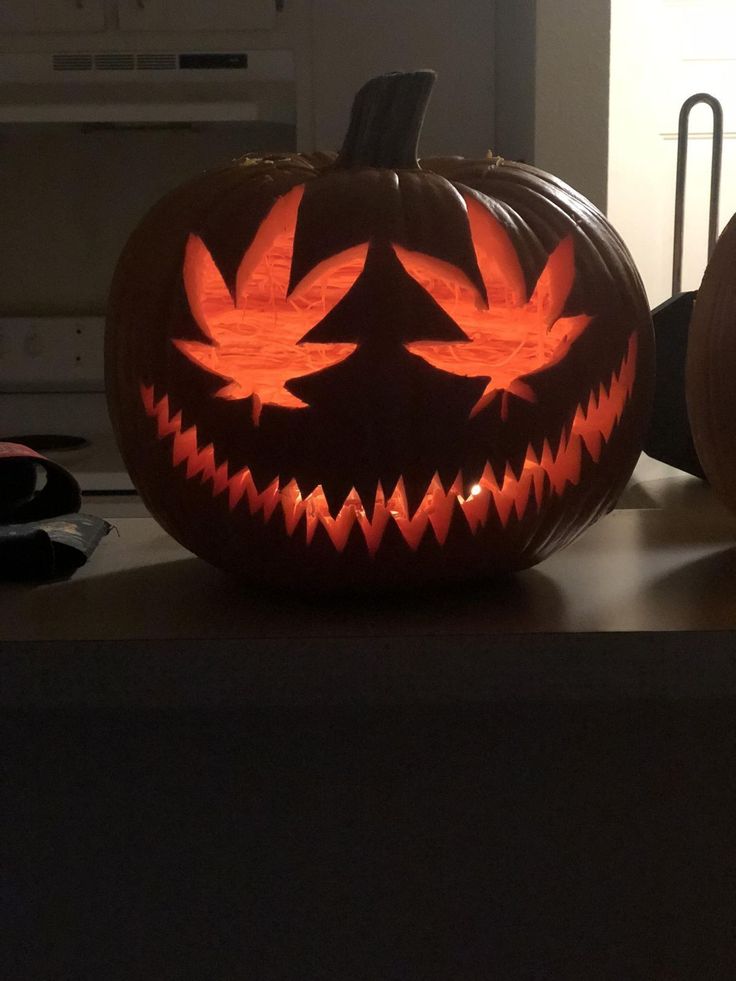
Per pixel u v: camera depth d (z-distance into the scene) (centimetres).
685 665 51
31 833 65
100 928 66
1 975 66
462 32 172
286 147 200
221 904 66
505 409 56
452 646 51
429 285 59
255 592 62
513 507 58
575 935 66
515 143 159
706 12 170
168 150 200
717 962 66
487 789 64
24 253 203
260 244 58
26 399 199
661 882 65
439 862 65
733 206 180
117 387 62
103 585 63
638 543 73
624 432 61
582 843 65
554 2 137
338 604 59
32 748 64
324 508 57
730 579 62
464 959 66
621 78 168
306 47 170
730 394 61
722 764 64
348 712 63
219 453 57
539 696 51
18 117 170
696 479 97
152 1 167
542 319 59
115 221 202
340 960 66
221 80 171
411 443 56
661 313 90
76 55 169
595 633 51
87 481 153
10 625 54
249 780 64
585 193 142
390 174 60
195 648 51
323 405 55
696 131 177
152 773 64
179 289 59
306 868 65
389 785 64
